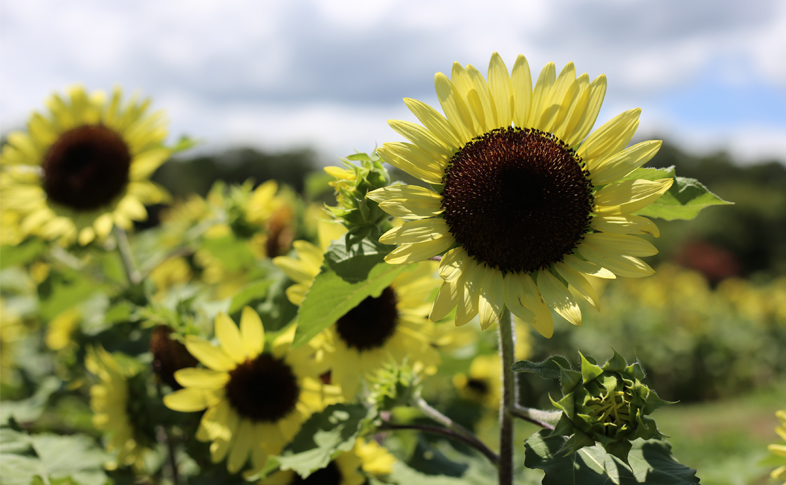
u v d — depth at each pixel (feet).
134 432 1.81
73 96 2.39
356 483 1.72
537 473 1.99
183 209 3.30
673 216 1.44
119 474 1.91
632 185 1.31
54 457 1.86
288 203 2.89
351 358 1.71
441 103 1.36
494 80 1.36
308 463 1.51
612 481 1.26
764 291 12.31
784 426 1.65
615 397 1.19
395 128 1.35
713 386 9.05
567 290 1.30
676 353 9.11
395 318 1.74
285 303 1.86
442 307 1.30
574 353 5.15
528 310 1.28
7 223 2.30
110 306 2.17
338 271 1.37
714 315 10.69
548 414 1.35
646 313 9.58
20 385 2.92
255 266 2.52
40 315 2.44
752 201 26.66
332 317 1.39
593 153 1.35
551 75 1.37
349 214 1.38
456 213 1.33
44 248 2.37
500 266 1.33
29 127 2.35
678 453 4.34
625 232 1.31
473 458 2.08
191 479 1.83
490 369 2.61
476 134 1.38
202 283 3.30
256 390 1.69
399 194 1.34
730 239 25.04
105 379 1.80
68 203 2.27
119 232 2.34
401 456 2.13
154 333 1.92
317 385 1.72
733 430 5.27
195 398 1.68
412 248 1.32
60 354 2.72
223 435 1.69
